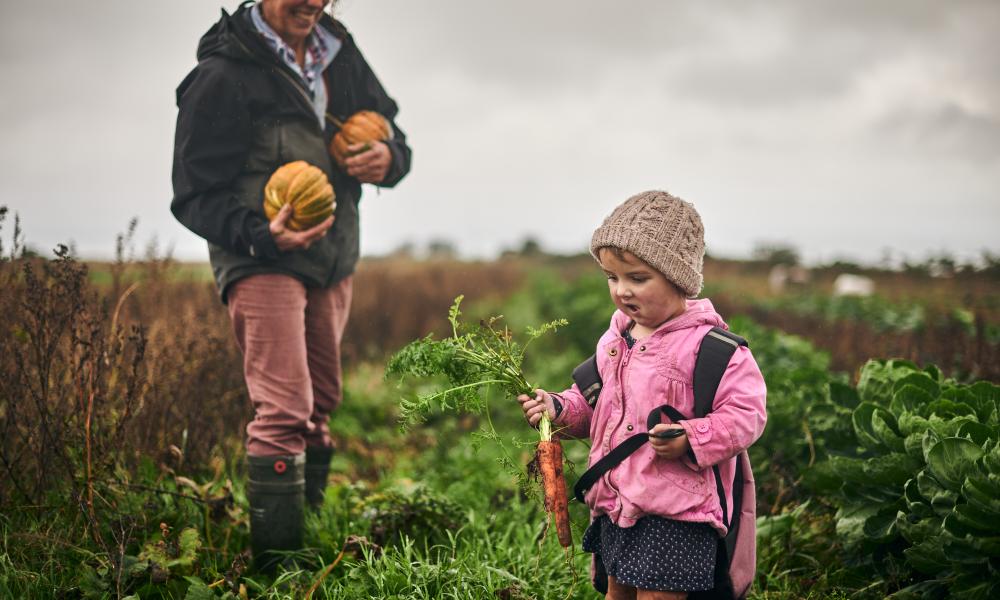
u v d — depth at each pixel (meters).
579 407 2.89
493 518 4.16
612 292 2.68
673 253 2.56
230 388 5.38
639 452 2.60
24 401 4.08
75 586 3.24
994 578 3.01
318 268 3.82
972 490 2.98
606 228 2.62
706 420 2.50
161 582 3.30
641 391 2.63
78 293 3.89
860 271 24.94
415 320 11.26
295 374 3.70
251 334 3.69
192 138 3.59
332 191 3.71
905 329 11.18
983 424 3.33
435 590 3.35
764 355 6.66
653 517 2.58
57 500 3.80
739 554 2.68
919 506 3.29
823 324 11.61
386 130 4.07
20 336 3.85
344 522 4.00
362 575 3.38
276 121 3.71
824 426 4.08
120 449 3.93
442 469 5.43
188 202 3.67
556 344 11.09
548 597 3.37
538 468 2.84
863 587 3.53
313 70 3.86
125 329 4.20
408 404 2.90
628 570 2.58
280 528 3.65
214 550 3.67
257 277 3.67
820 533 3.98
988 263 16.28
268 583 3.52
